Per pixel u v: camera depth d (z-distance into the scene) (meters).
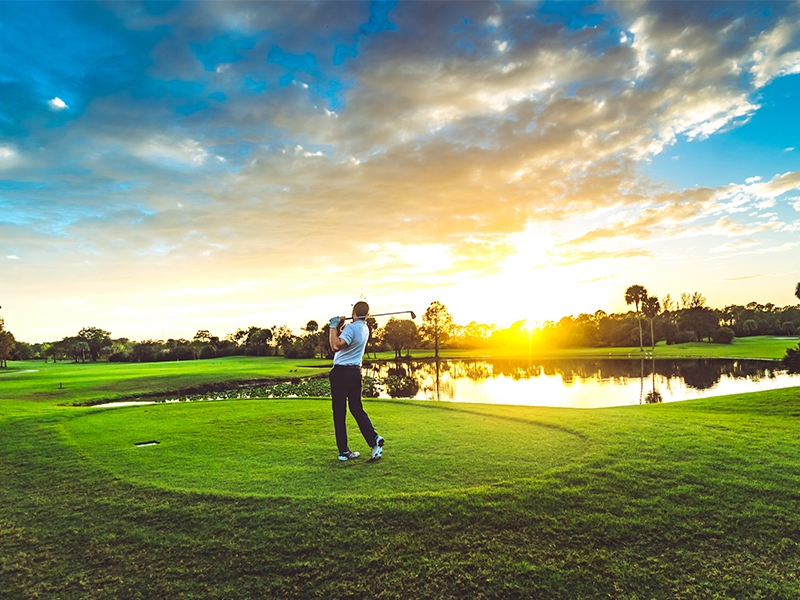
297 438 7.19
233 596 2.95
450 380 40.22
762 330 108.19
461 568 3.15
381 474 4.92
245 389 29.70
